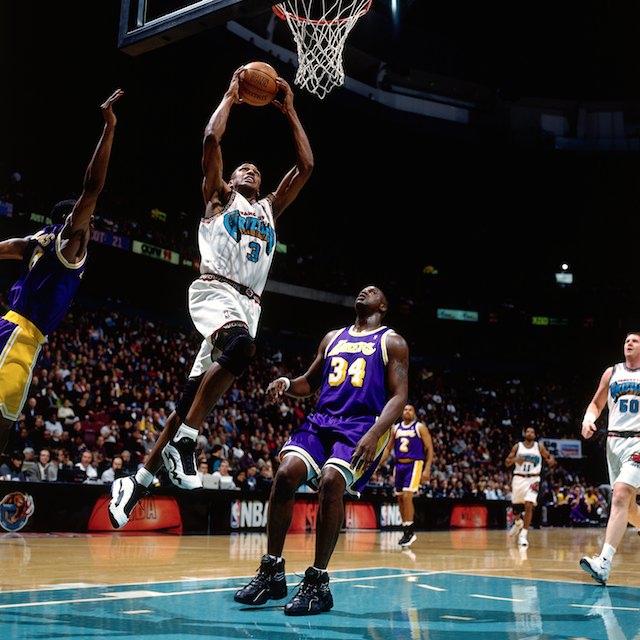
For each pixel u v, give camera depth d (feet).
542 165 89.97
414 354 94.89
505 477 71.72
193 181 83.20
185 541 28.60
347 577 16.74
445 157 88.22
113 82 68.74
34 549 22.25
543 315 98.89
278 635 9.58
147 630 9.70
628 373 17.65
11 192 61.31
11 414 11.03
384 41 82.23
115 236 64.90
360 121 80.69
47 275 11.37
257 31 68.90
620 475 16.83
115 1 56.03
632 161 88.58
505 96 90.33
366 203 94.89
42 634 9.32
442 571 18.60
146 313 72.18
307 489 41.55
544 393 94.73
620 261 102.99
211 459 44.14
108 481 35.40
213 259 11.71
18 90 68.64
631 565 22.59
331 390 12.50
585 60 88.02
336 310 88.28
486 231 100.73
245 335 11.10
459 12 83.20
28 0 56.95
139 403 50.39
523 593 14.43
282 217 91.66
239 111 75.56
